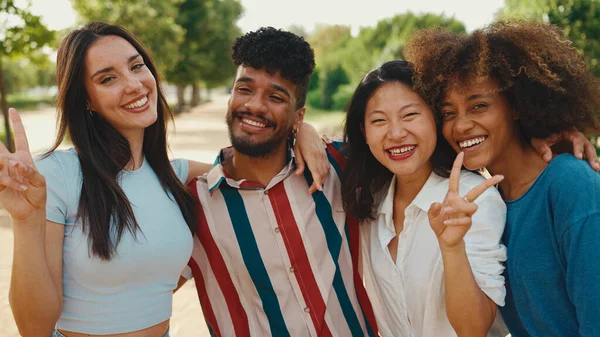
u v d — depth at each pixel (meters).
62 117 2.42
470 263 2.22
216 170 2.76
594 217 1.96
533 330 2.22
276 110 2.67
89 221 2.23
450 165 2.51
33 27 13.34
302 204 2.78
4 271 6.12
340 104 34.06
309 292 2.73
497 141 2.29
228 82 44.53
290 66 2.63
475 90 2.24
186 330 4.82
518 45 2.20
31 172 1.96
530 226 2.16
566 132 2.32
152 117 2.51
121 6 25.78
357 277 2.84
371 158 2.67
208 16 36.72
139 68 2.51
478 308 2.14
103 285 2.26
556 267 2.10
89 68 2.39
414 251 2.49
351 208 2.68
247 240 2.75
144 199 2.45
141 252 2.31
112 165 2.42
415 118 2.38
